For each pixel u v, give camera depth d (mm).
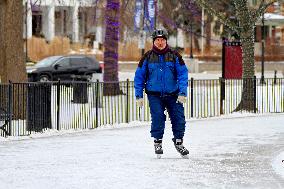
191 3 85438
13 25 51094
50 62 96375
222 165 28125
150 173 26000
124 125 46031
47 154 31828
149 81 30047
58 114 42719
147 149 33531
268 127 44219
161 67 29844
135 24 96250
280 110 58031
